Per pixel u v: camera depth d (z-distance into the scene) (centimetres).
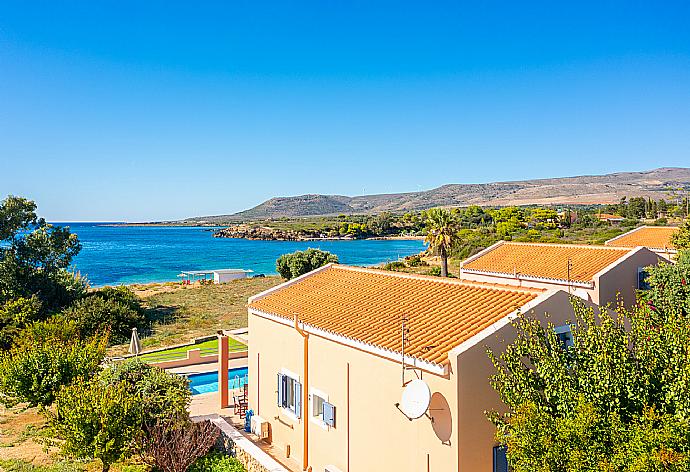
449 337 1580
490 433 1466
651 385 1132
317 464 1941
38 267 5256
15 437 2211
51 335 3045
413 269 8700
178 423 1995
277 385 2180
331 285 2383
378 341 1669
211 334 4466
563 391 1167
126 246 19950
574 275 2472
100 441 1753
